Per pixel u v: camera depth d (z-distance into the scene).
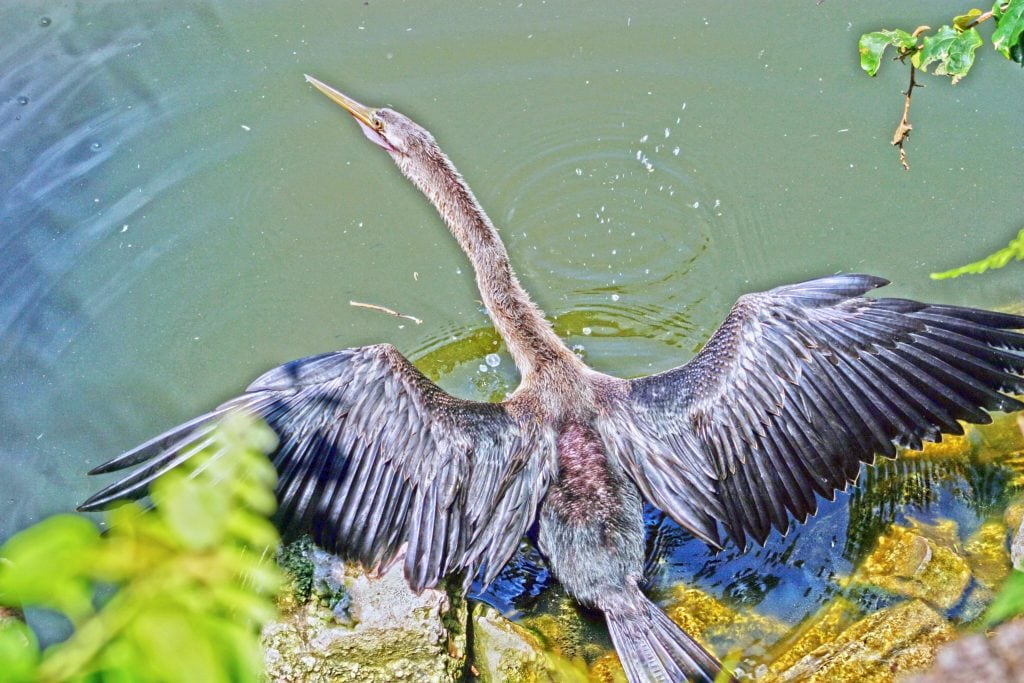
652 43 9.52
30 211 8.73
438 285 8.39
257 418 5.70
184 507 2.27
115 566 2.10
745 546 6.37
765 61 9.36
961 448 6.77
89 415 7.64
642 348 7.96
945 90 8.96
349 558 5.91
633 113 9.18
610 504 6.20
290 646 5.67
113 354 8.02
